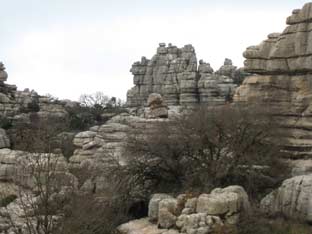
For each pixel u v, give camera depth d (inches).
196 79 4603.8
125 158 2117.4
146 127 2285.9
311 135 2105.1
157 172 2063.2
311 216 1644.9
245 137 2015.3
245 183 1930.4
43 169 1871.3
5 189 2245.3
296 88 2214.6
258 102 2210.9
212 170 1952.5
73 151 2642.7
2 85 4544.8
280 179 1963.6
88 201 1722.4
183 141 2050.9
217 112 2095.2
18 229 1708.9
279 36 2282.2
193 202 1620.3
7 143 3073.3
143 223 1764.3
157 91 5211.6
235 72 4906.5
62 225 1588.3
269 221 1672.0
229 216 1574.8
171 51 5187.0
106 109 4849.9
